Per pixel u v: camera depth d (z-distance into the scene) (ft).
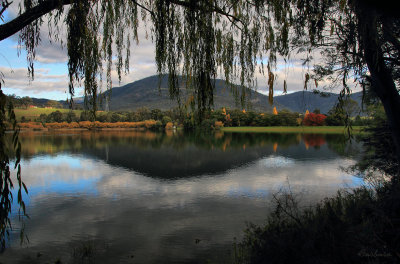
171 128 355.36
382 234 8.68
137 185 58.13
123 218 35.60
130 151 129.49
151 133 291.58
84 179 65.21
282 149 127.13
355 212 11.44
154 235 29.25
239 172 72.43
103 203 43.52
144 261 22.90
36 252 24.86
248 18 11.04
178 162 94.32
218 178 64.80
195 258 23.06
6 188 6.36
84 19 8.00
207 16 9.64
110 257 23.80
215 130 295.07
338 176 60.85
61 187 55.98
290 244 9.29
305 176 62.90
